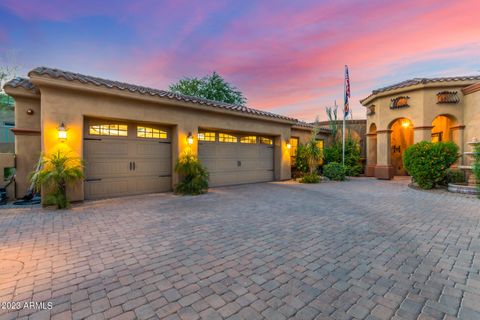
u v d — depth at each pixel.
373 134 14.80
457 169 9.32
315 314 1.99
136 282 2.51
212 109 9.00
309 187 10.20
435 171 8.99
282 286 2.44
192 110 8.77
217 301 2.17
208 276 2.65
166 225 4.61
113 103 7.00
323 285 2.46
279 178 12.44
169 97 7.79
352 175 15.19
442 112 11.54
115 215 5.34
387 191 9.06
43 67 6.83
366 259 3.11
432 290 2.37
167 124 8.26
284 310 2.04
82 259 3.08
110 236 3.97
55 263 2.95
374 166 14.71
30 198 6.97
